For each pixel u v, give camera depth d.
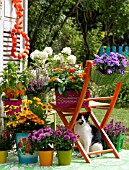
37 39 9.94
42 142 4.29
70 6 10.62
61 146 4.33
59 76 4.64
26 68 5.24
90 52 12.12
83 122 4.68
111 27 12.62
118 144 5.02
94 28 13.64
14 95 4.97
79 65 4.93
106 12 11.42
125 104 9.25
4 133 4.61
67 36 11.68
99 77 4.38
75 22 12.30
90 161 4.52
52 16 10.10
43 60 5.74
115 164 4.45
